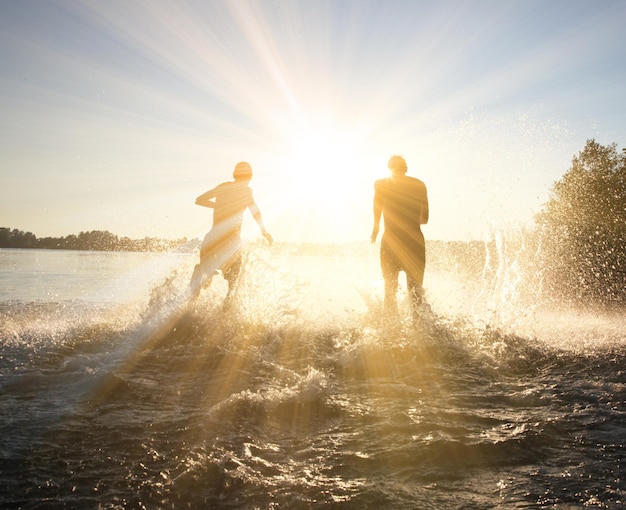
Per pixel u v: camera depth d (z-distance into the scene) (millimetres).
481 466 2338
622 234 10109
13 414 2922
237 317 6332
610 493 2057
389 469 2309
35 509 1889
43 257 27047
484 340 5348
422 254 6832
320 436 2730
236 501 1994
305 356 4750
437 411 3156
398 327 5793
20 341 5047
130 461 2326
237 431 2764
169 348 4949
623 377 3979
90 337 5344
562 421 2934
